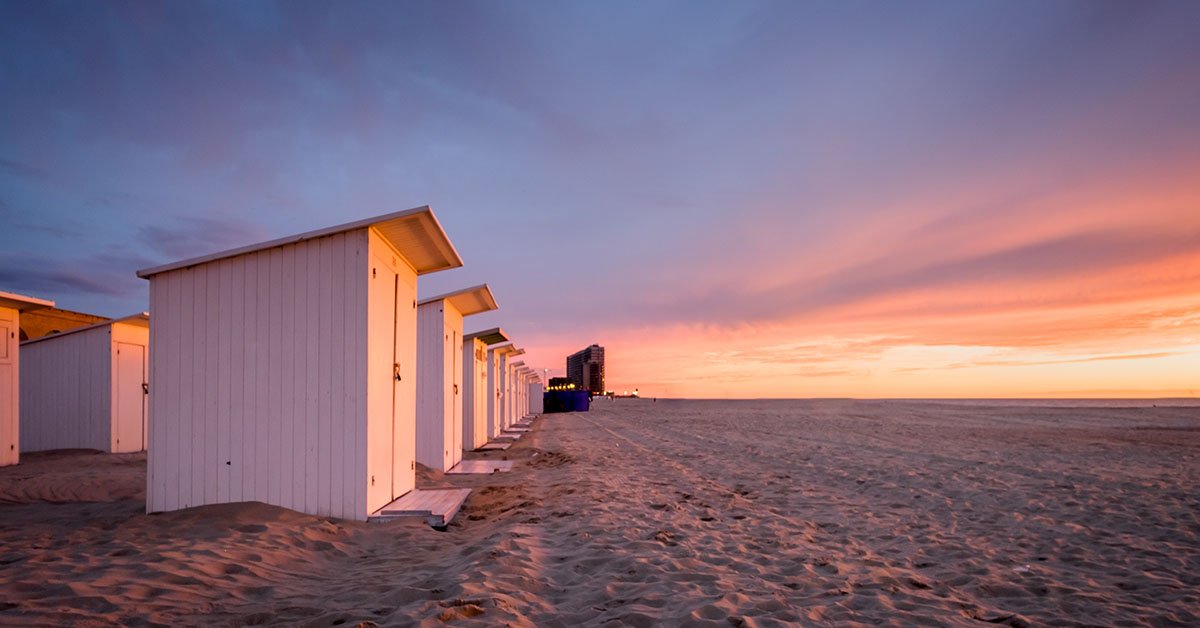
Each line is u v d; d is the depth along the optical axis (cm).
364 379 630
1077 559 513
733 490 881
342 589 412
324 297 641
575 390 4700
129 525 559
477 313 1320
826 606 386
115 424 1412
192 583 396
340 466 627
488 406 1900
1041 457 1243
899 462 1180
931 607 388
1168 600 410
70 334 1434
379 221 635
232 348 648
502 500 801
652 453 1397
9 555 453
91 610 337
